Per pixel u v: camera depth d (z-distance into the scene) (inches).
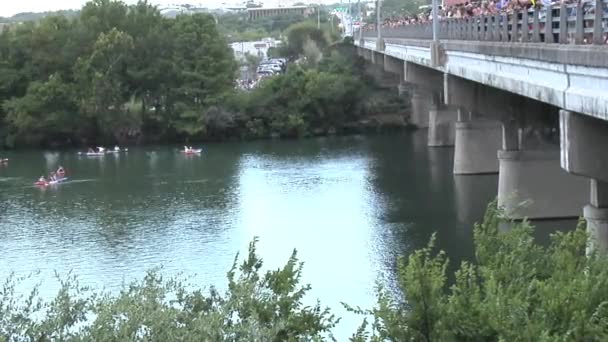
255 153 3036.4
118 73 3563.0
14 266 1445.6
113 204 2043.6
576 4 944.9
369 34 3794.3
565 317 391.9
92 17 3801.7
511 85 1163.3
